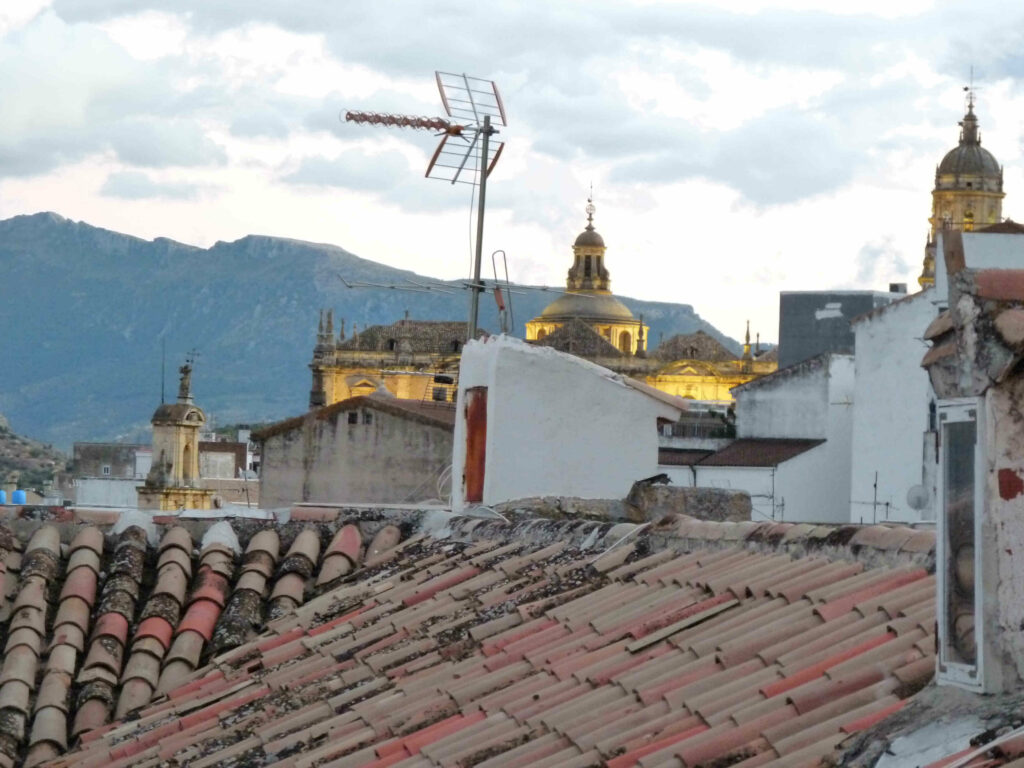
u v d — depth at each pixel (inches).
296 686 741.3
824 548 629.6
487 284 1502.2
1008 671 396.2
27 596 884.6
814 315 4037.9
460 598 794.2
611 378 1069.1
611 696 556.7
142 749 725.9
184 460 3811.5
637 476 1066.7
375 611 826.2
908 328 2775.6
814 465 3427.7
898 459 2758.4
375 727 633.0
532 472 1056.2
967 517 409.1
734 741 463.2
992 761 364.5
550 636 669.3
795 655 520.1
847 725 436.1
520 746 542.0
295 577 929.5
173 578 912.9
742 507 984.9
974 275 404.8
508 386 1061.8
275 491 2613.2
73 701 805.2
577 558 784.3
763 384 3604.8
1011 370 393.7
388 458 2593.5
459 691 629.9
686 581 667.4
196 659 841.5
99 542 949.8
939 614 422.3
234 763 652.1
